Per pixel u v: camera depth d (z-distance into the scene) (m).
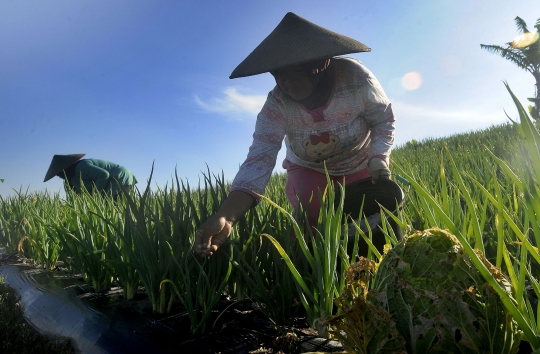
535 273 2.16
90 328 2.26
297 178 3.17
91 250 2.74
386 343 1.11
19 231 4.43
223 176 2.54
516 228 1.15
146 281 2.33
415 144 17.58
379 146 2.71
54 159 7.04
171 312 2.27
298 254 2.12
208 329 2.02
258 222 2.40
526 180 1.17
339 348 1.66
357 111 2.77
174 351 1.83
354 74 2.73
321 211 2.03
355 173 3.15
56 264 3.92
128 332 2.08
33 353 2.31
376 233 2.11
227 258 2.29
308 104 2.73
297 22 2.51
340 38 2.45
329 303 1.70
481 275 1.12
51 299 2.82
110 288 2.89
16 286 3.43
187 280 2.02
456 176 1.31
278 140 2.72
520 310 1.12
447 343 1.06
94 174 6.67
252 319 2.11
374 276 1.33
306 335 1.83
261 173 2.44
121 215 3.02
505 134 13.01
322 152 2.93
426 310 1.08
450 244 1.17
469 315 1.05
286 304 2.00
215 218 2.14
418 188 1.14
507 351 1.10
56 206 4.46
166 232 2.42
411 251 1.18
